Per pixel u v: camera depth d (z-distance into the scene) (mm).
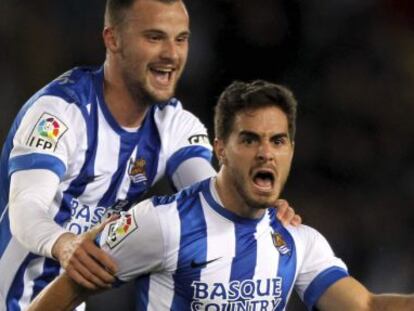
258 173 12508
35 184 13633
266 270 13031
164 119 15219
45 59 30016
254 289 12992
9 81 29531
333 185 29562
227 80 30625
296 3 31094
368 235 28562
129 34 14125
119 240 12617
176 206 12812
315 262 13539
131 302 25234
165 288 12875
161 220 12656
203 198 12953
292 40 31031
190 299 12859
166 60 14133
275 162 12508
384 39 31375
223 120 12734
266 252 13031
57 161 13953
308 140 30109
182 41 14281
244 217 12945
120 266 12664
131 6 14102
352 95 30703
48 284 14195
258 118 12445
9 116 29125
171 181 15617
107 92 14562
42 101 14281
